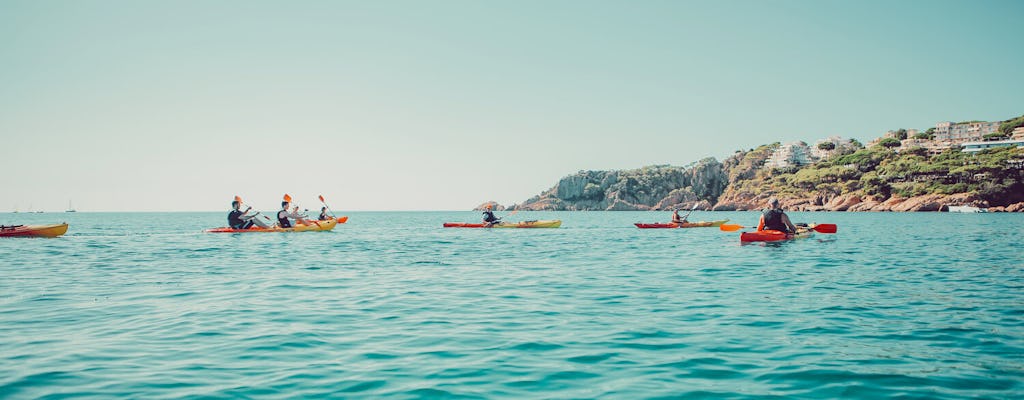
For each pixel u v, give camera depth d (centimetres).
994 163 14562
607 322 847
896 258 1803
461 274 1455
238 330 792
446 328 809
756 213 18088
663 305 986
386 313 919
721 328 803
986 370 597
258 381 564
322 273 1478
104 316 889
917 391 534
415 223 6969
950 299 1035
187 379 569
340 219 3819
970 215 10631
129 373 588
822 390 538
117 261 1784
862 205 15825
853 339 734
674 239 2906
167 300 1044
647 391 537
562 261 1797
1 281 1309
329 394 527
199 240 2756
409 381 566
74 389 536
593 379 573
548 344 715
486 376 583
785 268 1534
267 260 1831
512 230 4291
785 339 736
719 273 1432
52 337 746
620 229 4325
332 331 788
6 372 589
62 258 1881
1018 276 1357
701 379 573
